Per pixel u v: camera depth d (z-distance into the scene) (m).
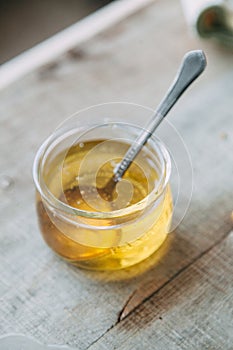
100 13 0.53
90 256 0.35
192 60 0.35
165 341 0.33
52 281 0.36
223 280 0.36
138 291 0.35
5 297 0.36
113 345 0.33
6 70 0.49
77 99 0.46
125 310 0.35
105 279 0.36
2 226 0.39
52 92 0.47
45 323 0.34
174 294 0.35
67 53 0.50
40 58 0.49
